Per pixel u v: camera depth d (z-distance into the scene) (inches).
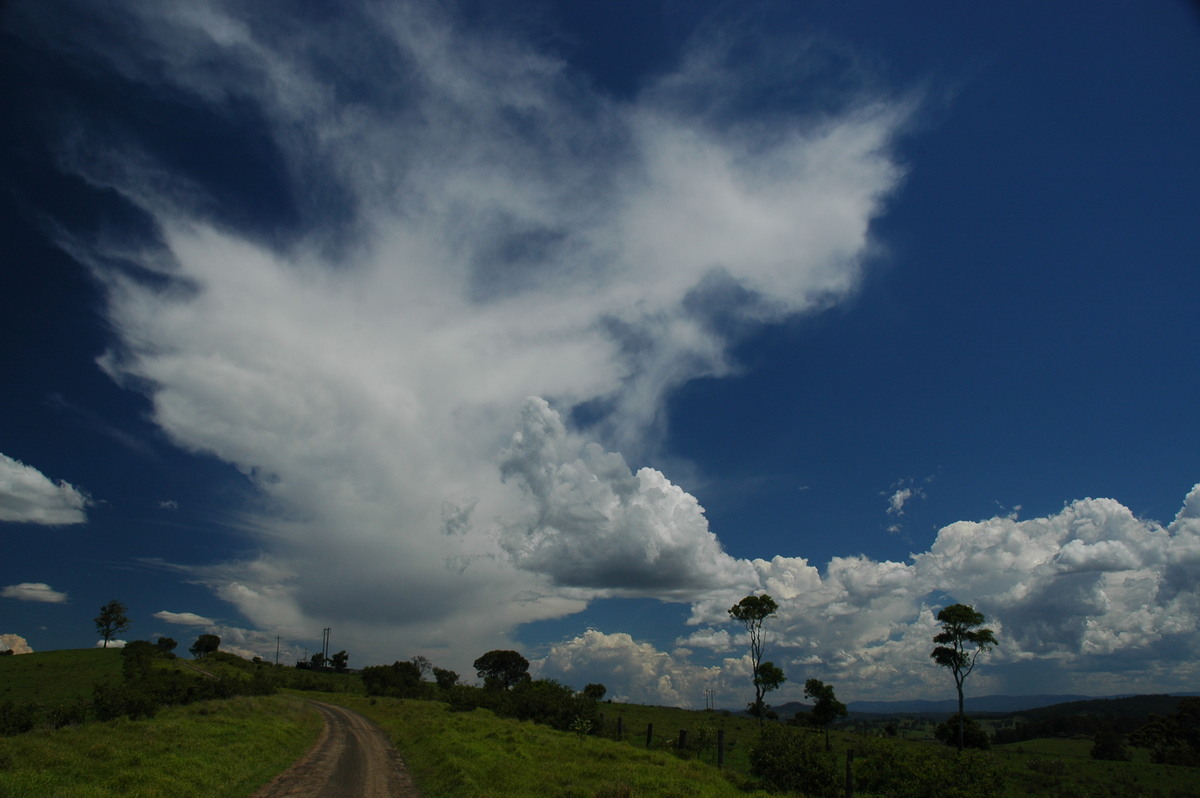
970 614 2571.4
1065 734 3683.6
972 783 855.1
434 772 922.7
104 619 5118.1
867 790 960.3
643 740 1744.6
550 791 766.5
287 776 855.1
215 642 6082.7
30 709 1171.9
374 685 4281.5
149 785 642.8
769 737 1079.6
